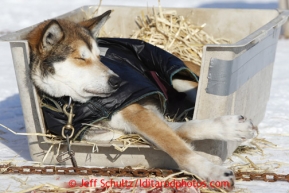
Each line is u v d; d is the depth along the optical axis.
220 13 5.26
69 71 3.53
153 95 3.84
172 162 3.61
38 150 3.71
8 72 6.91
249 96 4.11
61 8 11.61
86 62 3.59
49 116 3.52
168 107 4.09
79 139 3.54
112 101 3.48
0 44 8.86
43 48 3.51
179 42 5.30
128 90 3.52
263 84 4.54
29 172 3.52
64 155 3.68
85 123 3.48
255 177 3.41
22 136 4.46
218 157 3.57
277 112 5.16
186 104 4.27
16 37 3.59
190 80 4.35
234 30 5.21
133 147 3.59
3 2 12.35
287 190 3.23
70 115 3.44
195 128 3.39
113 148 3.62
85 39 3.69
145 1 12.15
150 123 3.47
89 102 3.50
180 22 5.32
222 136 3.33
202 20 5.35
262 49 4.22
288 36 9.08
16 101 5.66
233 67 3.44
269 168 3.63
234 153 3.98
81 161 3.69
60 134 3.51
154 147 3.46
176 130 3.52
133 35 5.32
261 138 4.32
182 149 3.34
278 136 4.45
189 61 4.76
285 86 6.15
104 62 3.81
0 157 3.88
